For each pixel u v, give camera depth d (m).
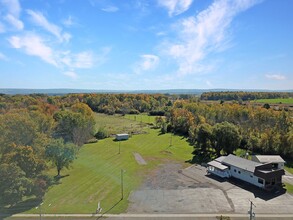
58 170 48.12
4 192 33.34
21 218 32.00
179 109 104.31
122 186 41.09
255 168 42.19
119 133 92.06
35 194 36.66
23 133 47.84
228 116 87.31
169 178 46.34
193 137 74.94
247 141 66.69
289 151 57.56
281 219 31.28
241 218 31.53
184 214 32.72
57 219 31.72
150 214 32.84
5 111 90.62
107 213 33.25
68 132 73.62
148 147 72.06
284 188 41.09
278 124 72.06
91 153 65.56
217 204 35.47
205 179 45.56
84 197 38.53
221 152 63.09
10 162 37.41
